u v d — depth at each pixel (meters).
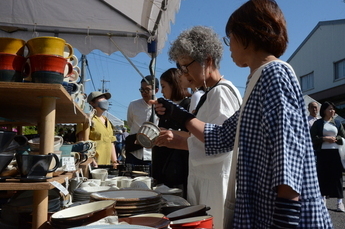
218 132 1.60
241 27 1.35
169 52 2.05
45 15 4.12
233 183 1.35
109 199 1.50
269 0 1.37
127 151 4.16
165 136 1.88
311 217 1.15
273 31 1.32
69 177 1.63
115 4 3.98
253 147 1.27
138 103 4.82
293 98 1.17
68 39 4.39
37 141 1.64
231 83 2.01
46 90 1.34
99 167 3.57
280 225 1.07
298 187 1.07
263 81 1.24
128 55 4.49
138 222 1.29
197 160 1.93
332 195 5.66
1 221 1.53
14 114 2.12
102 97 4.51
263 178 1.21
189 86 2.22
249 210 1.24
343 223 4.90
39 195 1.39
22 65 1.41
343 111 17.73
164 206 1.74
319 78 23.17
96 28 4.27
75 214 1.38
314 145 5.77
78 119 2.73
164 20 3.82
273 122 1.14
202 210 1.59
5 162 1.35
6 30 4.21
